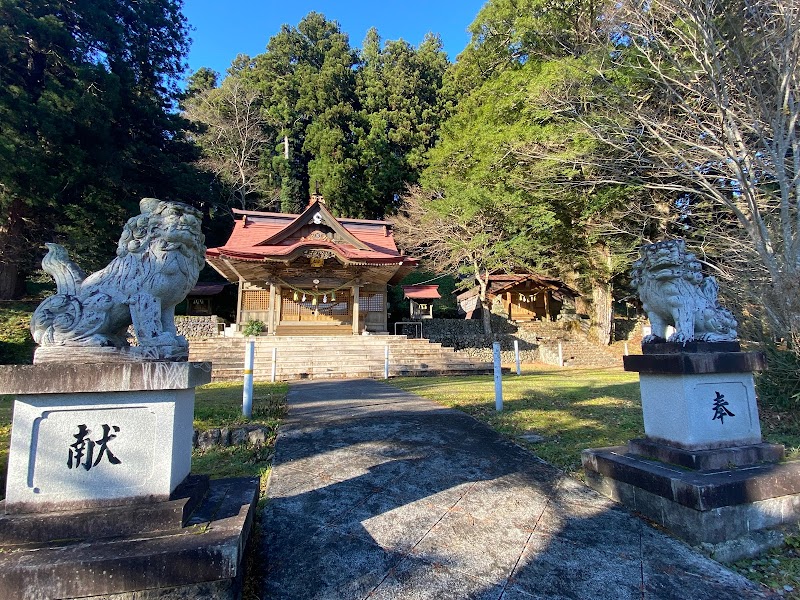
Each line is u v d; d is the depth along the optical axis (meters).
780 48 6.15
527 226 18.19
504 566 2.59
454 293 28.92
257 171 29.12
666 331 3.67
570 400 7.43
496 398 6.55
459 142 18.20
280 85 29.97
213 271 25.56
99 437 2.34
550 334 22.75
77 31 17.30
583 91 10.88
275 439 5.04
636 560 2.65
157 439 2.41
